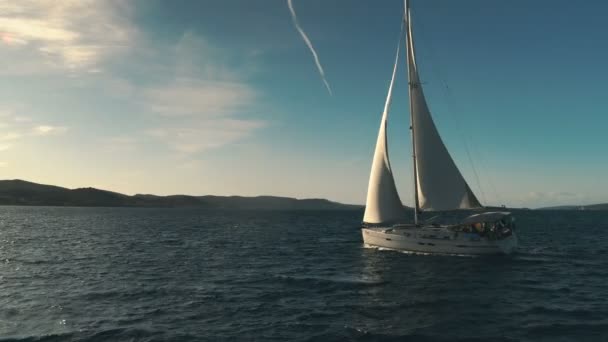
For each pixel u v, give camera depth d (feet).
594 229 287.48
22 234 228.02
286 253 150.30
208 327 61.26
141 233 247.50
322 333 58.70
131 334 57.88
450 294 82.38
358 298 79.51
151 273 105.91
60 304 73.92
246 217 581.94
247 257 138.82
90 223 353.10
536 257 134.72
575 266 117.29
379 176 137.39
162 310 70.23
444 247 127.85
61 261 126.41
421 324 62.85
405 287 88.89
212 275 103.86
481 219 120.47
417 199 134.51
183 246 174.29
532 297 79.82
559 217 581.53
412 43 135.64
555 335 57.62
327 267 116.26
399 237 135.95
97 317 65.98
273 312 69.41
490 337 56.85
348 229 300.81
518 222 400.67
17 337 56.49
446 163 134.92
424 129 134.82
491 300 77.46
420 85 135.03
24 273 104.99
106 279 97.45
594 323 62.95
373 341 55.72
